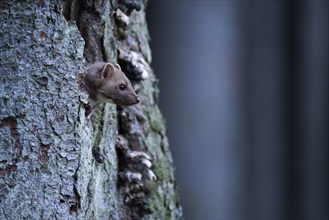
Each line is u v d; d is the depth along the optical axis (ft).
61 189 22.33
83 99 22.68
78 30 23.13
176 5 55.62
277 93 59.47
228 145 58.23
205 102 57.16
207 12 56.39
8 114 21.95
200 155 57.36
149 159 27.81
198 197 57.47
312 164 61.00
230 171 58.54
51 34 22.36
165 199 29.27
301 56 59.57
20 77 22.08
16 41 22.16
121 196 27.48
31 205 21.98
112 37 26.05
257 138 59.47
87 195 23.62
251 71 58.54
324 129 60.64
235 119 58.18
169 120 56.34
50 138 22.21
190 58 56.54
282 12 58.70
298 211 61.11
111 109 26.20
